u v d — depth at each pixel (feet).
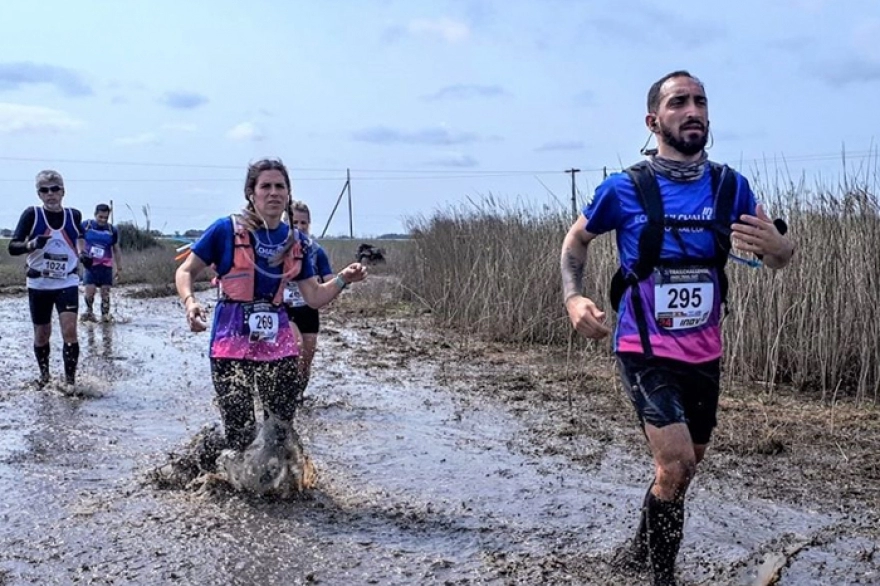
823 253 30.27
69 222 30.89
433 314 53.26
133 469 20.77
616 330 13.30
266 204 18.75
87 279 52.95
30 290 30.89
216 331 19.10
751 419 25.63
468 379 33.30
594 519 17.42
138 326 51.08
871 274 29.19
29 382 32.01
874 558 15.34
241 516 17.47
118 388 31.24
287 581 14.37
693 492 19.07
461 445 23.39
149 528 16.75
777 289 30.73
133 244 118.52
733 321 31.42
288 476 18.65
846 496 18.84
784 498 18.69
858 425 24.94
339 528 16.85
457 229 52.42
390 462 21.66
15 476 20.17
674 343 12.75
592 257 40.24
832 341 29.17
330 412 27.37
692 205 12.82
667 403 12.57
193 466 19.89
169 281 84.23
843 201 31.01
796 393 29.37
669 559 13.30
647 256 12.76
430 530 16.78
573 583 14.26
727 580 14.29
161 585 14.23
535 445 23.39
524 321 43.09
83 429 24.86
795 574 14.65
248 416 19.17
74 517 17.35
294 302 25.85
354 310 58.85
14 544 15.94
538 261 43.62
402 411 27.63
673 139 12.95
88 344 42.93
